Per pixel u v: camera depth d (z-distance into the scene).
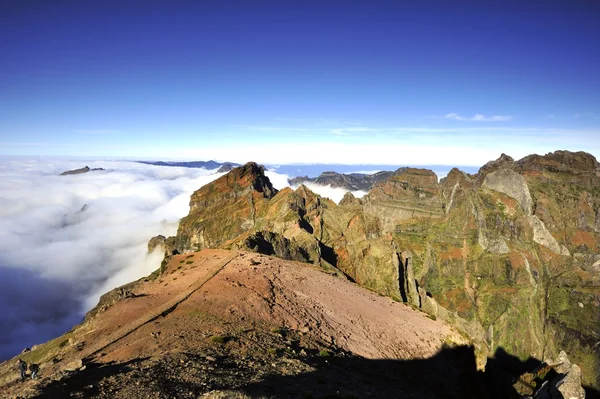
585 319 190.88
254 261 81.12
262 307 57.72
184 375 31.38
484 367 76.94
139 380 29.59
